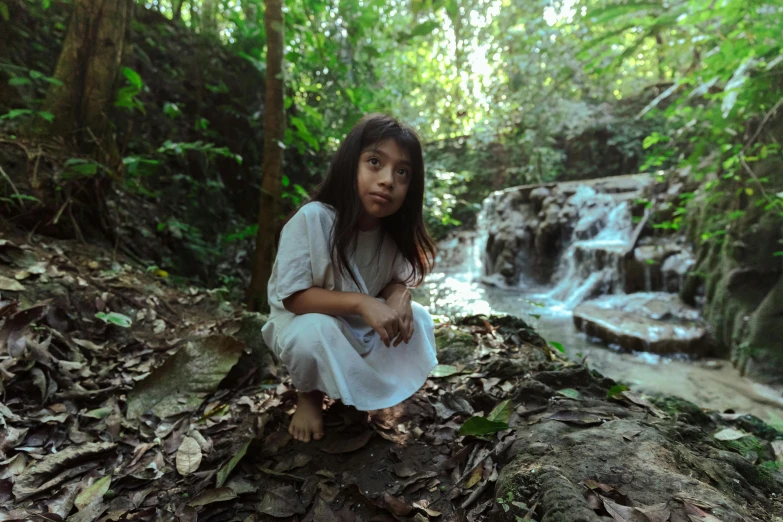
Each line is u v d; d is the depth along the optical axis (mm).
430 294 6840
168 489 1302
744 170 4492
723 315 4449
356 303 1303
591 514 943
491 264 8109
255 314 2318
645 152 8852
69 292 2305
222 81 5777
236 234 4781
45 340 1844
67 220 2883
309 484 1300
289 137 4020
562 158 9938
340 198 1347
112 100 3209
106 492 1254
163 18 5602
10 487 1232
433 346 1606
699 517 962
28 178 2730
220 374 1850
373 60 6598
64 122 3004
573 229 7234
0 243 2332
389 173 1276
